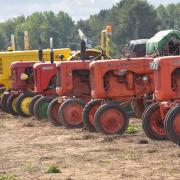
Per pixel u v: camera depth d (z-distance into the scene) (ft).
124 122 101.76
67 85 118.83
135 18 506.07
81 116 115.14
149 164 72.59
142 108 107.65
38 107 131.23
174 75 89.51
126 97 106.32
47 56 172.65
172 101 89.51
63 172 70.44
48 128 117.50
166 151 81.15
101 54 121.60
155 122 91.97
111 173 68.54
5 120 139.33
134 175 66.95
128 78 106.01
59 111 115.24
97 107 106.11
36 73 136.67
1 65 178.50
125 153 81.05
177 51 125.49
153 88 105.91
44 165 75.36
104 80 106.01
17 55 177.78
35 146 91.71
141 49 145.89
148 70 105.70
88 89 119.03
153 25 501.97
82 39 120.37
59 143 93.76
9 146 92.89
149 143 89.20
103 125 101.60
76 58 145.69
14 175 69.77
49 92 136.05
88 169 71.36
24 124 124.67
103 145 89.56
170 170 68.80
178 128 86.43
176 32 126.62
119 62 105.91
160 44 126.62
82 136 99.60
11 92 151.74
